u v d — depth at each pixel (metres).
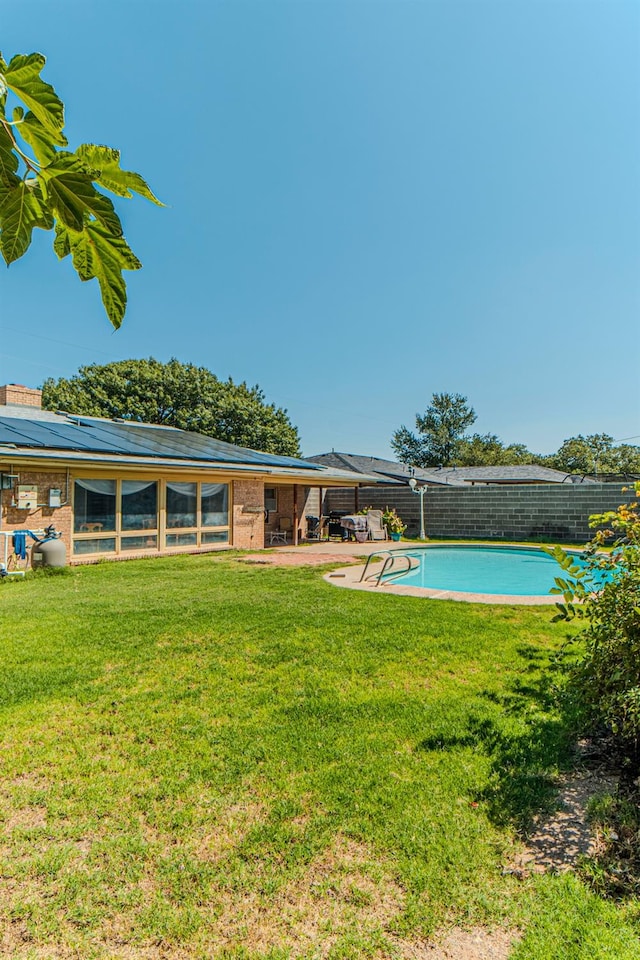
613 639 3.22
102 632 5.82
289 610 6.80
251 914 2.08
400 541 18.36
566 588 3.65
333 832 2.54
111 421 18.19
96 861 2.37
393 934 1.98
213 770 3.08
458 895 2.16
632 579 3.22
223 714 3.81
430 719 3.72
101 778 3.00
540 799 2.80
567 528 17.30
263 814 2.68
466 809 2.71
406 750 3.30
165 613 6.66
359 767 3.10
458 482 33.31
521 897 2.14
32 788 2.91
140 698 4.09
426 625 6.04
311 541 18.88
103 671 4.66
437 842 2.46
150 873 2.29
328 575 9.98
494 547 15.85
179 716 3.78
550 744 3.37
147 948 1.94
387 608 6.92
